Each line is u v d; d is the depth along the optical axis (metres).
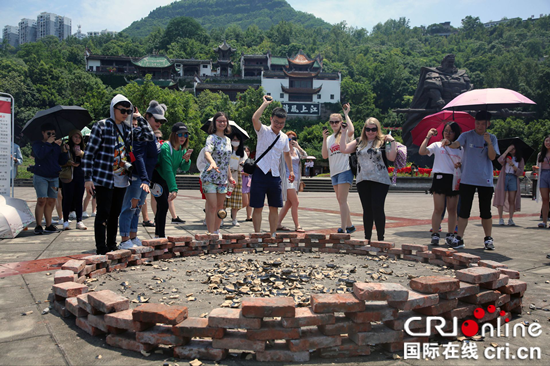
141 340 2.05
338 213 9.96
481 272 2.50
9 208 5.62
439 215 5.57
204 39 150.38
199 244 4.35
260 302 2.04
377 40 183.88
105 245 4.12
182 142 5.40
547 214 7.60
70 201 6.23
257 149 4.92
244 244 4.63
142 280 3.26
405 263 4.02
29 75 88.44
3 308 2.65
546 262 4.30
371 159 4.96
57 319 2.50
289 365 1.94
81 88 81.81
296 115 77.69
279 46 161.25
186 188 23.22
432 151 5.66
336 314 2.29
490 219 5.19
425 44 181.88
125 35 185.38
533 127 59.69
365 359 2.03
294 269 3.61
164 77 83.50
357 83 93.25
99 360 1.96
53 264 3.88
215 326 2.00
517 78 93.81
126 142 4.24
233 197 7.14
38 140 5.83
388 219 8.95
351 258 4.25
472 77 103.50
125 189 4.30
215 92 82.62
